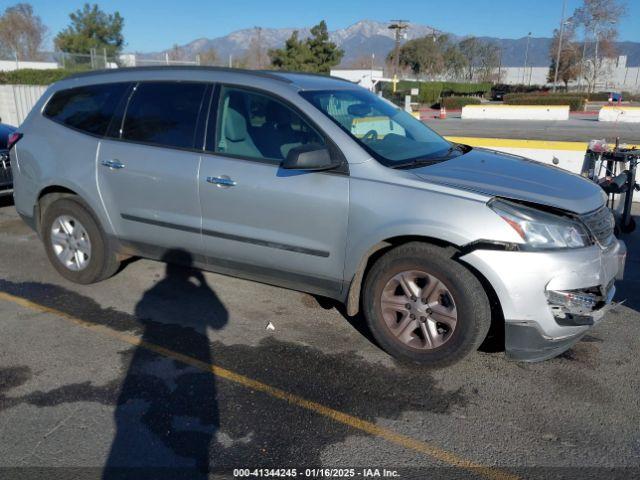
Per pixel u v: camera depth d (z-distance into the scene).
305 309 4.74
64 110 5.09
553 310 3.44
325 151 3.74
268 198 4.01
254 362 3.89
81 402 3.40
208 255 4.43
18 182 5.32
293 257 4.05
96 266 5.03
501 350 4.07
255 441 3.07
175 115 4.48
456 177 3.72
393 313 3.86
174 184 4.38
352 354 4.00
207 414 3.30
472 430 3.18
